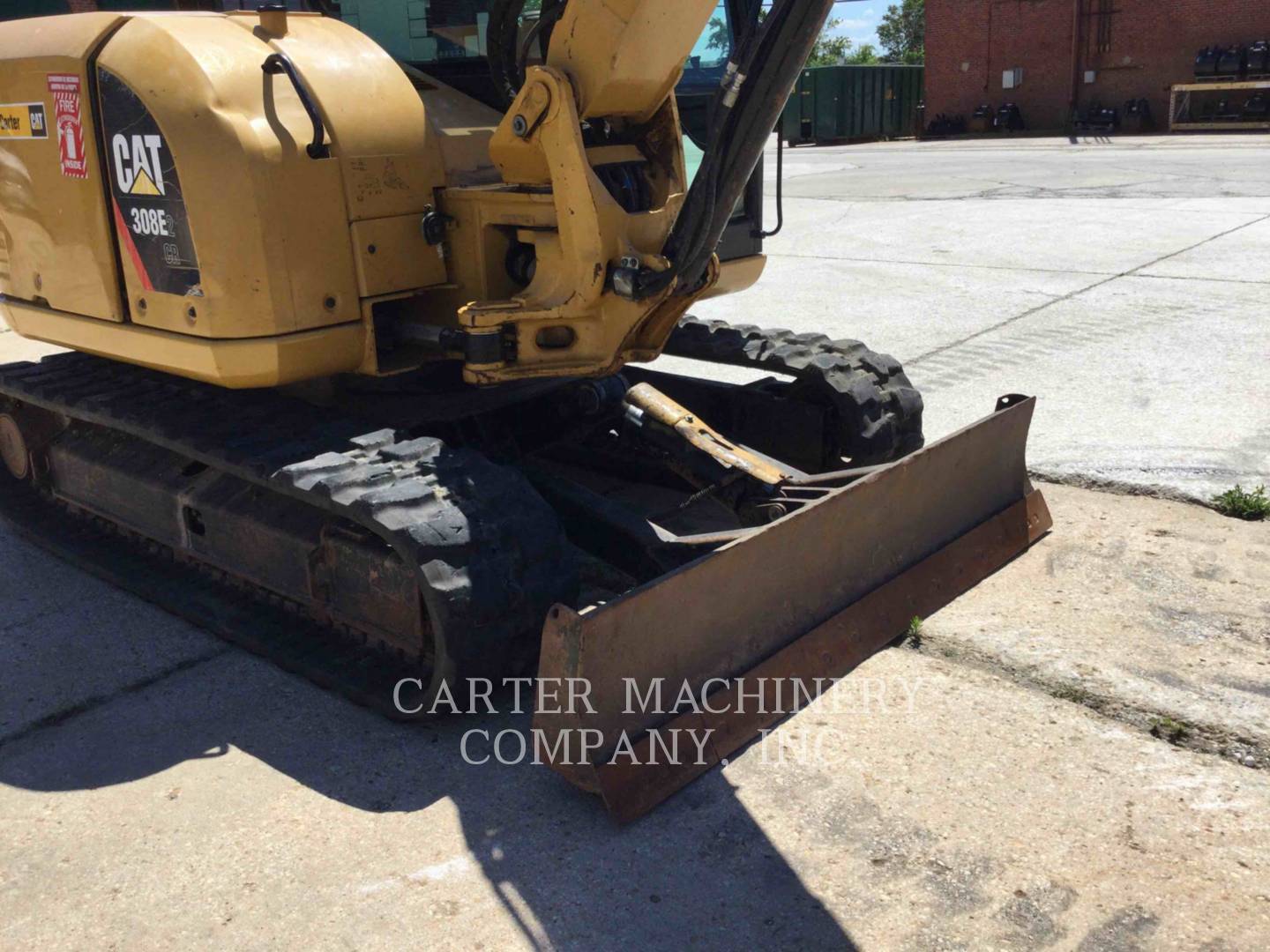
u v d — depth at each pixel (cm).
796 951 246
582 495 375
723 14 446
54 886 274
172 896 270
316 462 336
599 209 331
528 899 264
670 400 428
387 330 374
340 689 350
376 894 268
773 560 329
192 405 399
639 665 296
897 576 382
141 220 352
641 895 265
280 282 337
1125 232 1109
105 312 378
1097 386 628
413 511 314
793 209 1426
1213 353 680
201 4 405
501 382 359
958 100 3036
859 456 446
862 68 3192
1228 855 270
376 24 422
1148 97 2705
